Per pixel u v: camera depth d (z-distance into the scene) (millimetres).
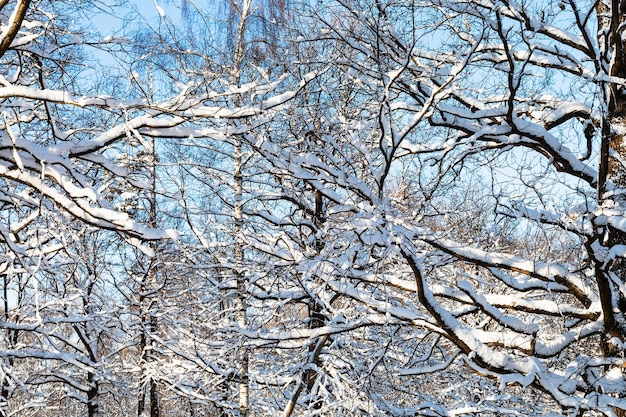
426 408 9719
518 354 9188
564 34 8875
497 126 8375
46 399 15008
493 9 7211
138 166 9453
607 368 8156
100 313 14266
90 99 5965
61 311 13992
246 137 8500
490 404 10641
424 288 7641
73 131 6773
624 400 7137
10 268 6488
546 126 8859
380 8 8188
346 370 11117
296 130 9844
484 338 7848
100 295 15023
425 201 9266
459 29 9297
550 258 9281
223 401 13156
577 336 7836
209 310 11891
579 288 8016
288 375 11711
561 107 8836
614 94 8148
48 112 6480
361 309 9273
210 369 12203
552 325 11102
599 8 8852
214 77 9547
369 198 8070
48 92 5883
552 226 7891
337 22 8984
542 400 10922
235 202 11047
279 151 8367
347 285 8289
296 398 10805
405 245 7352
